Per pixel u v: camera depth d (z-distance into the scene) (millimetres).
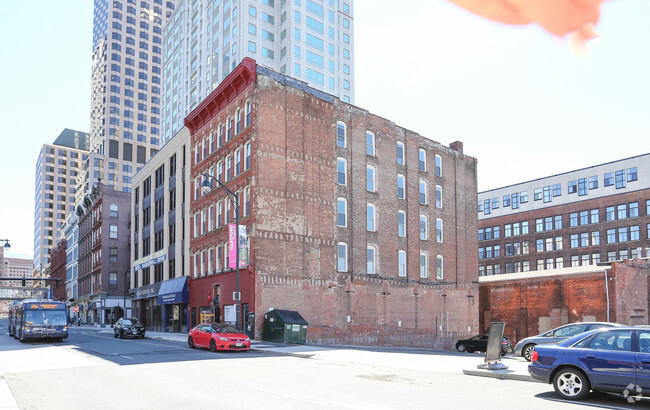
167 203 53281
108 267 77500
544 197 85438
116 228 79188
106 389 12820
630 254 71500
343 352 24203
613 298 44750
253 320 35031
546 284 50375
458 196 54781
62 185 194500
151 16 153875
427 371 16641
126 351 25281
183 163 50750
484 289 56062
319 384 13414
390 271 45812
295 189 38906
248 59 38312
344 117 43969
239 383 13625
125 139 142750
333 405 10273
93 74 157875
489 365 15883
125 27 148375
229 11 91188
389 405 10273
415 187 49844
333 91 96688
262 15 90938
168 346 29031
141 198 62281
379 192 46094
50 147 194125
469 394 11812
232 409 9906
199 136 47094
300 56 91500
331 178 41781
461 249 53812
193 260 46094
